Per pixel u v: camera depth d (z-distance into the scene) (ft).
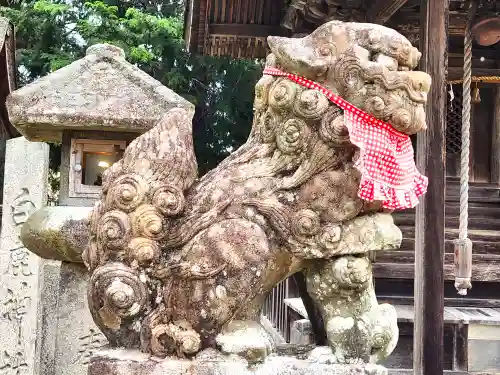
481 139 24.06
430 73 12.46
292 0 19.83
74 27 39.86
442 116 12.31
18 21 38.68
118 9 44.60
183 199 5.52
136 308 5.35
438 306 11.96
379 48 5.41
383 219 5.58
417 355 12.20
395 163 5.49
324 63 5.41
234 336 5.32
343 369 5.29
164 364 5.15
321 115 5.39
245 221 5.42
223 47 26.25
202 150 45.06
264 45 25.58
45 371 8.44
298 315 15.31
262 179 5.57
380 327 5.48
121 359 5.20
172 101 7.97
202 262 5.33
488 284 21.07
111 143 8.46
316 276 5.59
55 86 8.01
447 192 23.66
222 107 43.68
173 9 46.50
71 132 8.38
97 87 8.09
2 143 22.90
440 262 12.04
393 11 17.12
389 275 20.53
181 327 5.34
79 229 7.27
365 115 5.38
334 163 5.47
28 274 13.25
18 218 13.23
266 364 5.27
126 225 5.42
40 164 13.33
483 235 22.06
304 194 5.47
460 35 22.22
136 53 37.60
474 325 15.75
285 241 5.44
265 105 5.82
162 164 5.55
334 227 5.40
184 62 42.91
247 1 22.58
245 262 5.33
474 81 19.84
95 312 5.49
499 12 16.25
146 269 5.44
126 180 5.49
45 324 8.64
